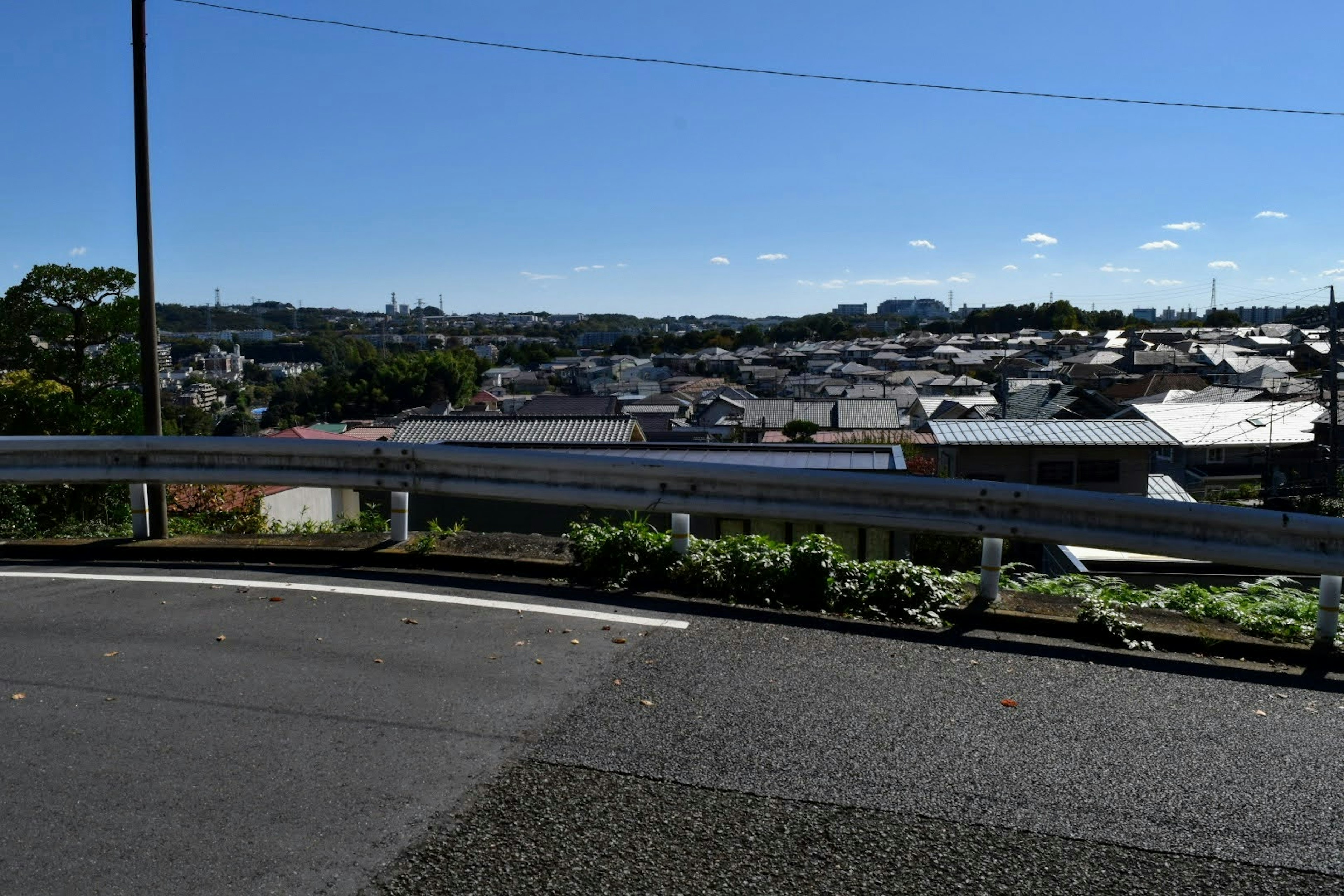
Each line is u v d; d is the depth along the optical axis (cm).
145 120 680
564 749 315
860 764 307
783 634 428
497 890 241
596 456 524
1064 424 2867
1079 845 264
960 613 455
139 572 533
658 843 262
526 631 429
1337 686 387
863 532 1027
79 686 366
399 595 483
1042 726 338
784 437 5000
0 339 1489
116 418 1555
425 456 548
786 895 240
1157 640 432
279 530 1135
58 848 257
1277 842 267
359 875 246
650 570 508
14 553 575
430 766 303
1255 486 3653
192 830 266
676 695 358
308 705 348
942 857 257
